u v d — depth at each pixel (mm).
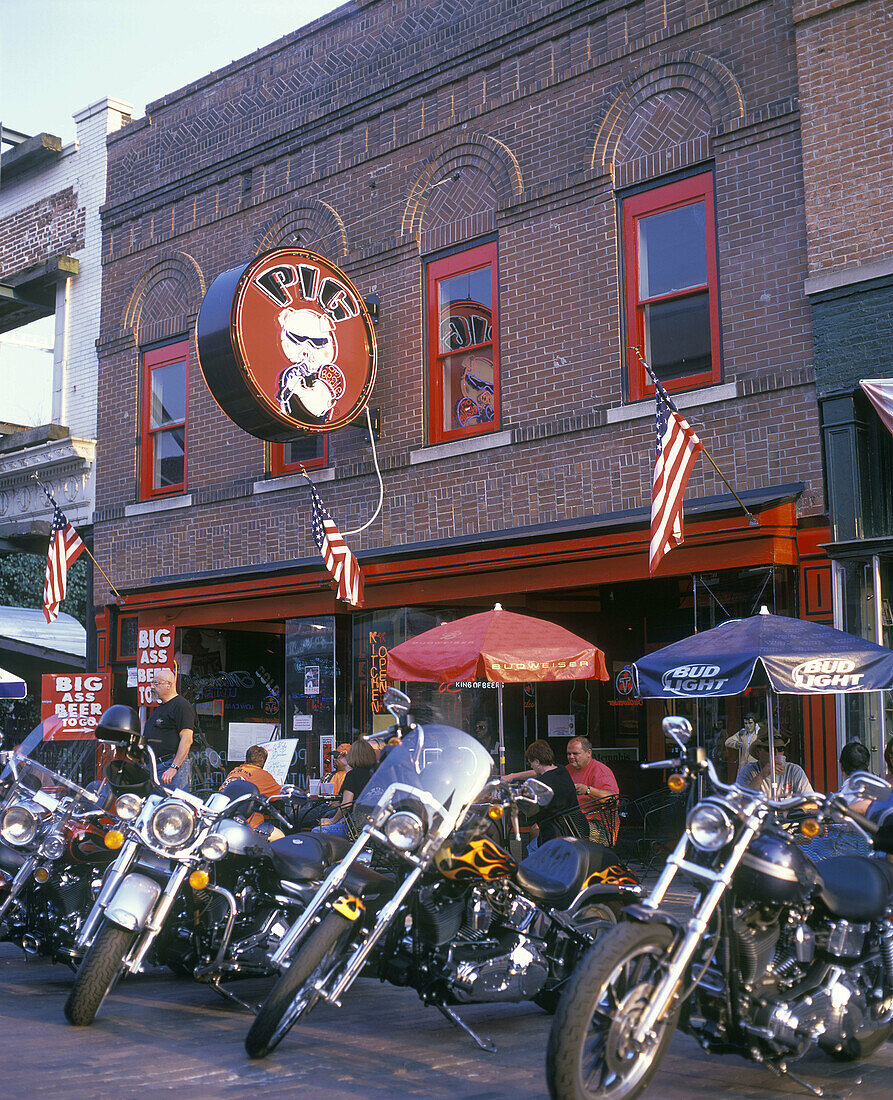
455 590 13055
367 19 15039
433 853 5590
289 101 15836
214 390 13008
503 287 13391
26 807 7055
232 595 15125
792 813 5336
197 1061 5531
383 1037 6121
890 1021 5512
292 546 15141
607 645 14000
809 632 7992
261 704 16547
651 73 12375
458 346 13852
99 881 6930
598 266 12602
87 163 18500
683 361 11992
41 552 19234
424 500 13812
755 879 4914
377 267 14617
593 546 11781
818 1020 5098
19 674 20406
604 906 6543
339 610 14242
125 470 17406
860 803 5543
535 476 12844
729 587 11117
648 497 11953
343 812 9000
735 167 11656
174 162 17234
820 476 10750
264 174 16047
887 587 10406
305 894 6531
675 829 11828
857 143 10789
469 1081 5258
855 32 10891
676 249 12141
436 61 14242
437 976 5660
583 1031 4434
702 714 12008
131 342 17516
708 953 4883
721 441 11445
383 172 14719
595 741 14023
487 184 13719
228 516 15945
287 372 12953
